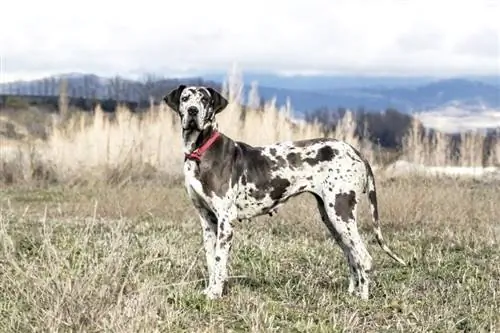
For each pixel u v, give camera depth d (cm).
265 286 730
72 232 965
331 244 951
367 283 690
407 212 1151
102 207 1270
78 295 539
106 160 1817
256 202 695
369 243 978
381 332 584
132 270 623
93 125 1986
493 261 847
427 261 852
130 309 536
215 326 581
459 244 969
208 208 695
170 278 714
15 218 1123
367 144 2089
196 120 664
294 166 694
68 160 1855
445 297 689
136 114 2109
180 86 702
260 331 560
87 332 520
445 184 1639
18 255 779
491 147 2275
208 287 677
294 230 1094
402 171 1923
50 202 1442
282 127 1922
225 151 682
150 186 1585
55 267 585
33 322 558
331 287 732
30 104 4397
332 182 687
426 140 2194
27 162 1827
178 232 1017
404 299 676
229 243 682
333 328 582
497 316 623
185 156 687
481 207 1266
